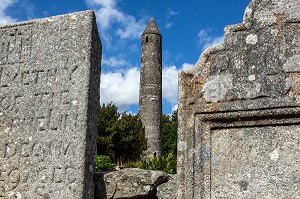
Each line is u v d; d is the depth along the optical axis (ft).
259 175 14.12
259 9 15.52
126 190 17.90
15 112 19.07
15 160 18.37
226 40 15.61
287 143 14.14
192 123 15.26
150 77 92.38
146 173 18.02
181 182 14.93
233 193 14.24
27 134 18.56
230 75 15.20
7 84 19.60
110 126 76.74
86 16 19.31
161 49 96.73
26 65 19.60
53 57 19.26
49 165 17.76
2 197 18.01
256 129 14.64
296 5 15.10
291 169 13.84
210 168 14.70
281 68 14.65
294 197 13.53
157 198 18.01
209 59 15.66
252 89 14.79
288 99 14.24
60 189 17.28
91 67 18.71
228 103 14.90
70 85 18.54
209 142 14.94
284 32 14.97
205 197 14.42
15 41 20.18
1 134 18.94
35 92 19.04
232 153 14.66
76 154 17.51
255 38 15.26
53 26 19.76
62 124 18.13
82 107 18.04
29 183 17.81
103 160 47.32
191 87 15.64
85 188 17.25
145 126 88.84
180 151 15.21
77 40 19.10
